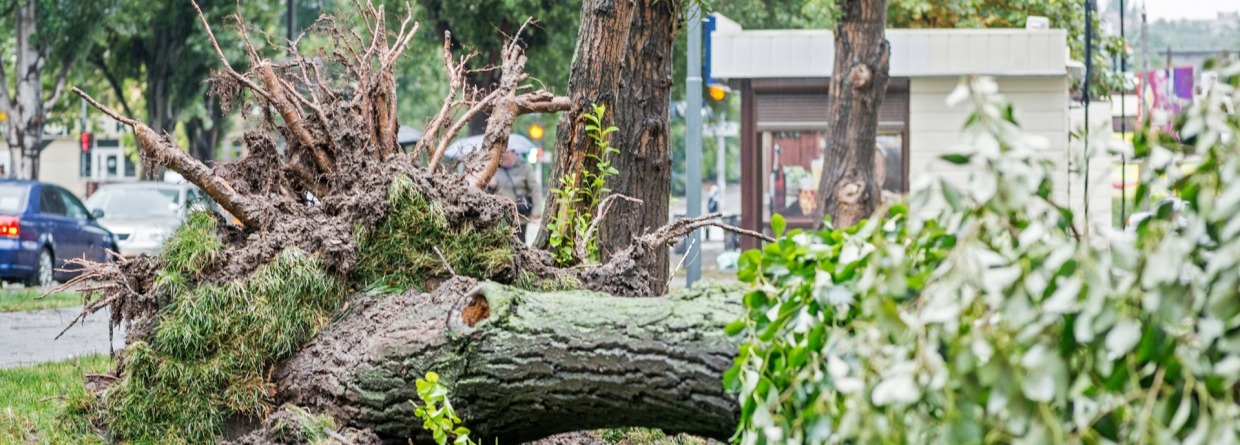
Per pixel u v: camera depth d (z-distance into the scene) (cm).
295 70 817
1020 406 289
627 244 845
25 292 1844
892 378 296
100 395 622
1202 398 283
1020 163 295
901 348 305
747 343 401
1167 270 288
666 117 866
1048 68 2162
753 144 2286
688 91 1505
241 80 688
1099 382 300
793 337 381
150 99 4553
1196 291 296
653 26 857
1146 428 286
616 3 815
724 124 5038
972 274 296
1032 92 2200
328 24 767
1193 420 296
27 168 3847
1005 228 309
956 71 2184
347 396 578
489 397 531
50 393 819
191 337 594
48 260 2134
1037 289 294
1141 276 292
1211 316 293
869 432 308
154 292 609
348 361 582
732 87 2353
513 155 2584
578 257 740
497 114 770
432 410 502
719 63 2248
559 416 524
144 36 4412
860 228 390
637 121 851
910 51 2192
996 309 300
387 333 578
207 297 599
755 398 381
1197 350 295
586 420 521
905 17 2762
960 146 301
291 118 680
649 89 855
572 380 505
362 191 642
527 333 518
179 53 4419
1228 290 290
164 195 2494
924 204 306
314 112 686
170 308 608
